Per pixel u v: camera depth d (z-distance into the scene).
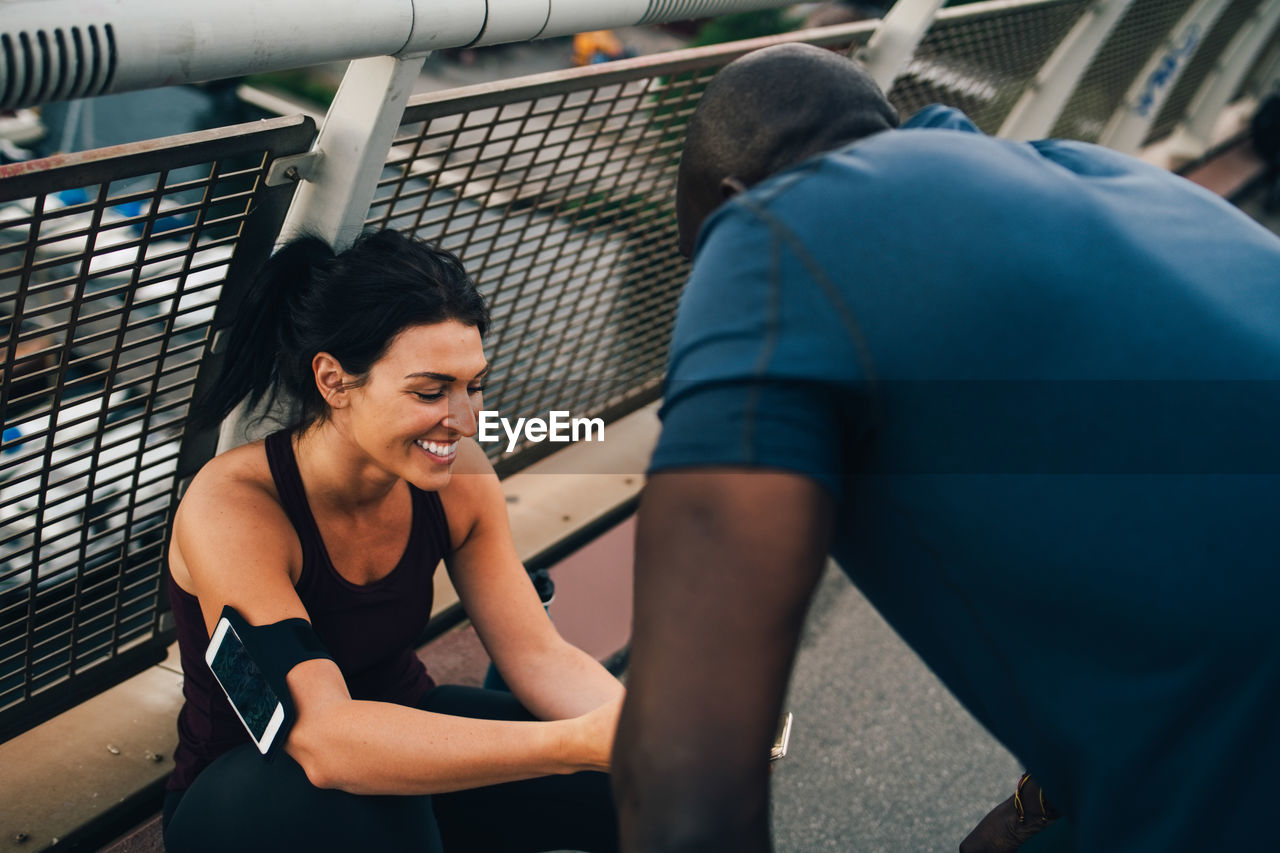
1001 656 0.78
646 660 0.67
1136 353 0.72
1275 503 0.72
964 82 3.14
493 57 21.05
